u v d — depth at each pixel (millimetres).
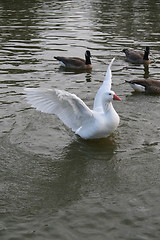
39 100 4457
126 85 6652
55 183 4191
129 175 4305
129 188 4113
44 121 5285
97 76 7035
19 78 6719
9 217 3748
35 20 10906
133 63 7781
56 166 4445
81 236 3533
